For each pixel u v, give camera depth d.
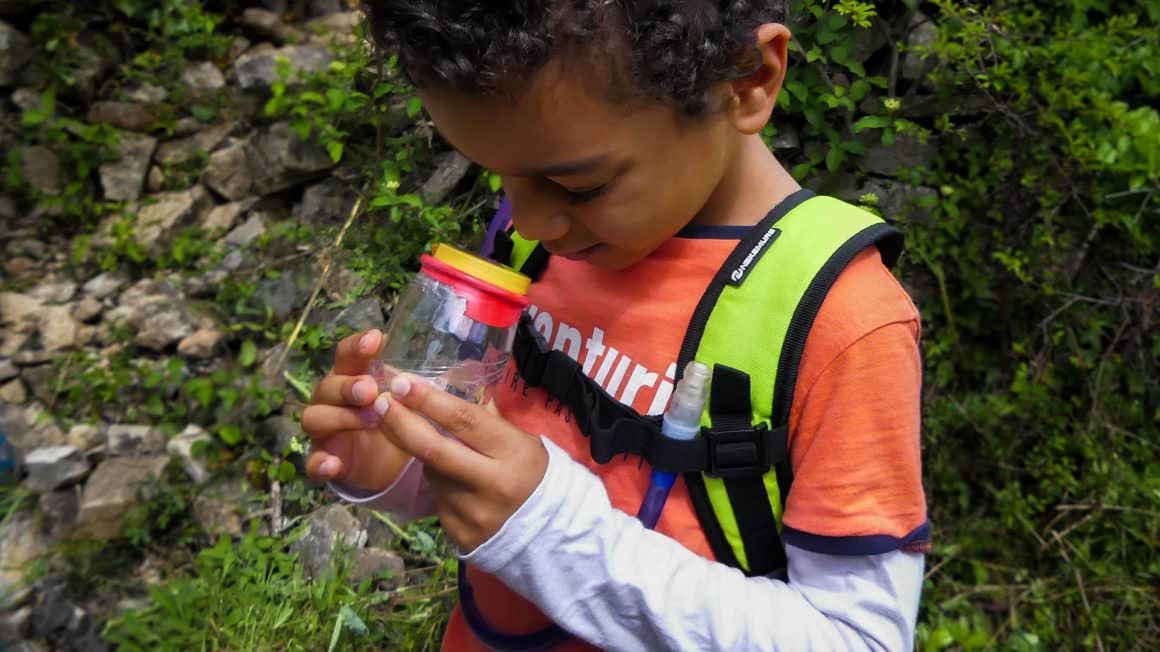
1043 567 2.23
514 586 0.82
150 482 2.33
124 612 2.15
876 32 2.09
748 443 0.84
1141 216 2.23
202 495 2.32
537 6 0.64
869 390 0.82
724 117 0.79
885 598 0.85
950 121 2.18
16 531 2.26
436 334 0.82
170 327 2.57
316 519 2.06
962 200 2.22
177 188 2.85
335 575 1.83
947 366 2.28
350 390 0.86
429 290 0.83
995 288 2.27
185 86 2.92
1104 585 2.16
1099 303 2.27
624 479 0.93
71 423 2.47
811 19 1.79
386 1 0.67
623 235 0.80
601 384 0.94
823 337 0.82
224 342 2.53
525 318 1.02
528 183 0.78
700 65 0.71
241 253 2.61
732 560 0.90
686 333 0.88
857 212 0.89
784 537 0.87
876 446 0.82
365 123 2.33
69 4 2.99
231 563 1.96
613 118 0.70
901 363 0.83
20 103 2.93
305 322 2.36
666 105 0.72
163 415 2.48
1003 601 2.19
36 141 2.89
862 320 0.81
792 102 1.92
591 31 0.65
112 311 2.65
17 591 2.15
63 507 2.30
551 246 0.88
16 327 2.63
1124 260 2.30
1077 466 2.27
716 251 0.90
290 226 2.56
